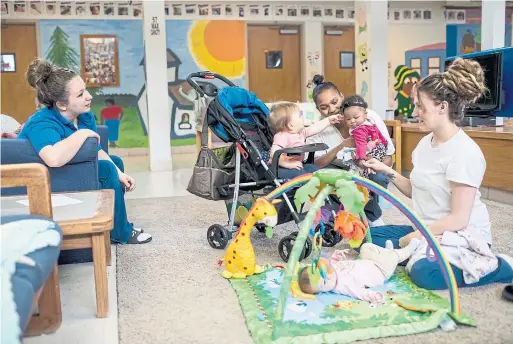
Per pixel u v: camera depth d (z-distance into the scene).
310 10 8.09
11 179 1.44
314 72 8.23
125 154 7.88
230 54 7.96
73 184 2.26
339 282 1.79
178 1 7.66
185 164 6.42
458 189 1.84
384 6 5.23
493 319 1.59
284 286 1.48
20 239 1.18
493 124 4.18
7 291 1.00
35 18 7.31
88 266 2.32
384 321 1.58
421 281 1.84
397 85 8.45
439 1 8.34
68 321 1.69
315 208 1.55
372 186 1.62
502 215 3.05
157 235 2.81
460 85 1.82
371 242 2.10
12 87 7.40
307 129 2.57
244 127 2.60
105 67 7.64
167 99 5.81
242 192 2.53
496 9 4.56
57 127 2.26
